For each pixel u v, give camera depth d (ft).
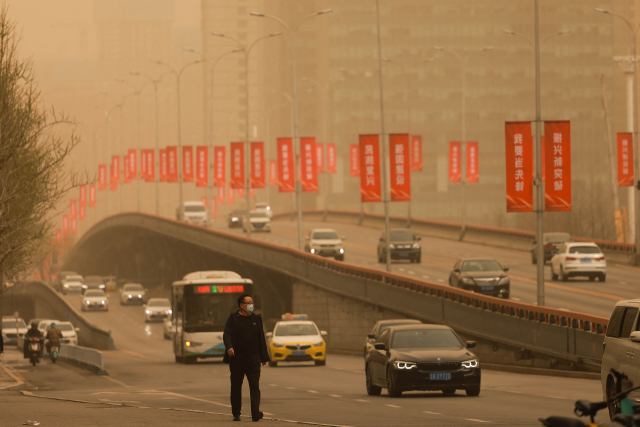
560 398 128.26
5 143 168.04
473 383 129.90
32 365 258.98
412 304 261.03
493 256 430.20
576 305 264.52
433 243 508.53
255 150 435.12
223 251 473.26
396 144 315.99
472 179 496.23
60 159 179.32
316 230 414.82
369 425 94.58
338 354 311.47
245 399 133.90
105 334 387.75
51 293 629.92
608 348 94.84
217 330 247.50
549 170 215.31
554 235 385.50
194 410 109.29
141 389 159.43
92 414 103.19
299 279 358.43
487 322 214.28
